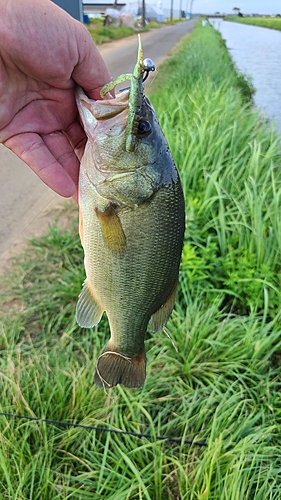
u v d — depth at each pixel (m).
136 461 0.37
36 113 0.30
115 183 0.25
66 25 0.26
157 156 0.25
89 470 0.37
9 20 0.25
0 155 0.93
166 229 0.27
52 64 0.27
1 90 0.27
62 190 0.31
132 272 0.27
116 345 0.30
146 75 0.24
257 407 0.41
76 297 0.53
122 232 0.26
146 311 0.29
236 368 0.45
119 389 0.40
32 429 0.37
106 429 0.37
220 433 0.37
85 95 0.28
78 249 0.61
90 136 0.26
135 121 0.24
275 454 0.36
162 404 0.42
